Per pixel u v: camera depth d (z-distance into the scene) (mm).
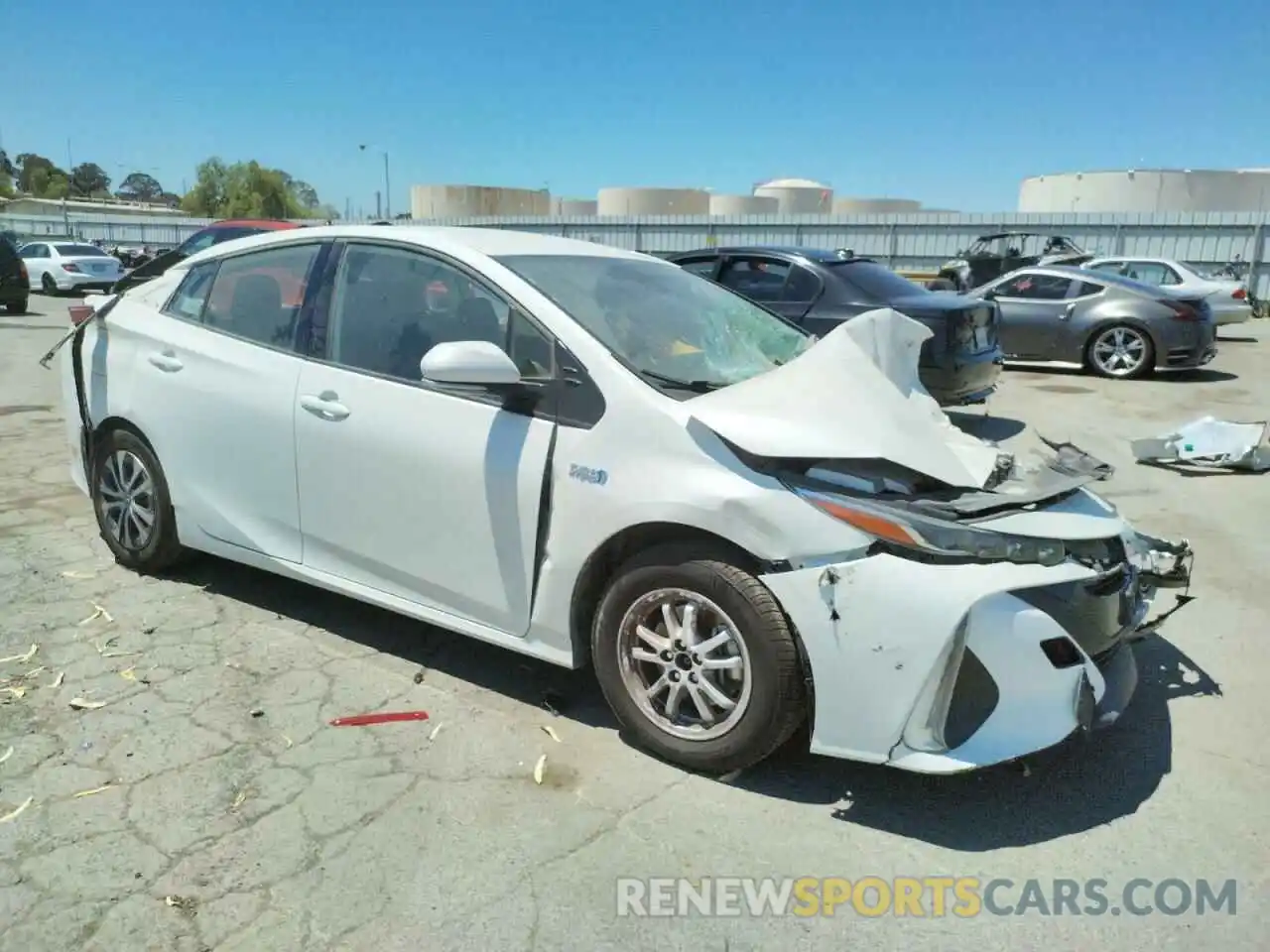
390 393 3457
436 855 2607
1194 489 6695
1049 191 42000
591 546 3020
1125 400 10555
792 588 2709
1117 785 3020
